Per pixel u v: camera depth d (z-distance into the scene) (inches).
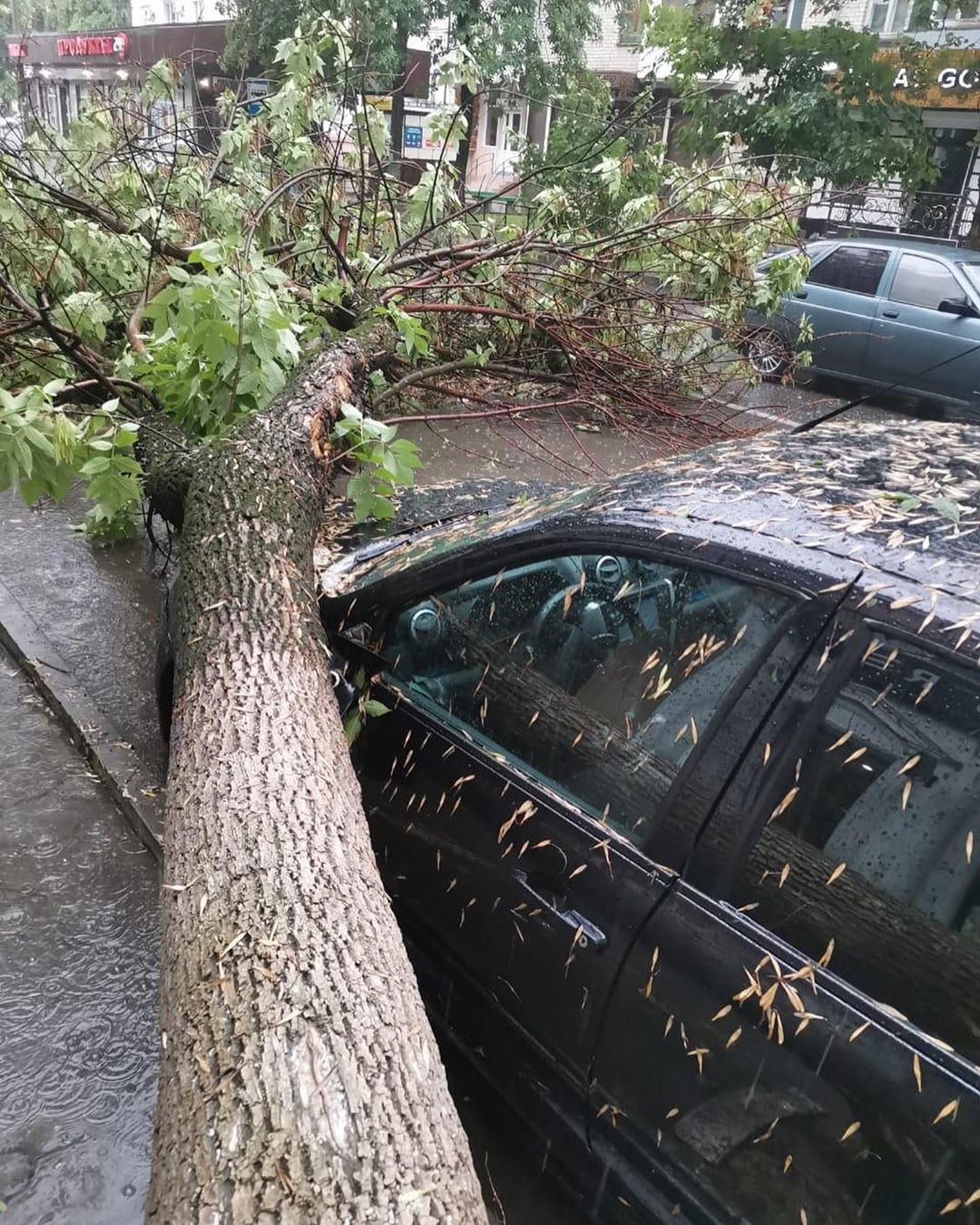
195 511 109.0
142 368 151.6
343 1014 52.9
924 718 57.1
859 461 80.7
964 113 573.3
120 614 170.1
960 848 54.5
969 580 60.2
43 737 137.2
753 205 267.3
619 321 268.8
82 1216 75.9
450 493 138.2
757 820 62.7
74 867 112.7
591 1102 70.5
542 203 259.4
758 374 310.2
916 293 361.4
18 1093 85.8
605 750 73.9
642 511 77.3
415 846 88.4
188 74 289.6
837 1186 54.8
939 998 53.1
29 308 171.9
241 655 86.1
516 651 84.2
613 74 657.6
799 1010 57.2
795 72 453.1
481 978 81.1
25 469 115.7
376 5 530.9
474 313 230.5
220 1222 43.1
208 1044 52.2
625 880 68.1
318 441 130.6
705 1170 62.3
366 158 257.3
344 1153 45.6
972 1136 49.1
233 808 68.7
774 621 65.3
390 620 98.1
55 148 224.2
